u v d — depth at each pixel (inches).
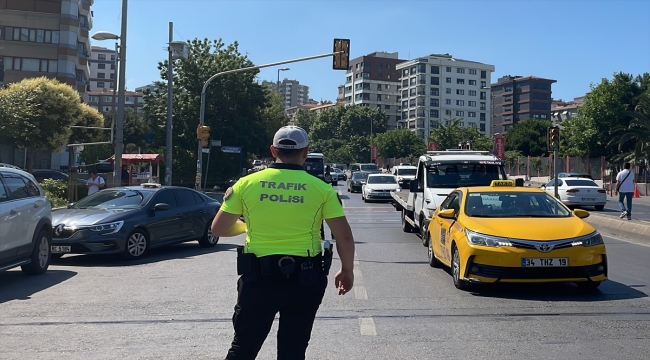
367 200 1322.6
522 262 317.4
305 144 150.5
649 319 277.9
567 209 373.4
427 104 4906.5
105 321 276.8
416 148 3681.1
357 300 320.8
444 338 247.1
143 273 413.7
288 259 139.6
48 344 240.2
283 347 143.3
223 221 146.6
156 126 1745.8
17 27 2217.0
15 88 1472.7
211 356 224.5
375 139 3946.9
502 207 375.2
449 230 375.2
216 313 292.4
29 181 409.4
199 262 466.3
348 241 147.0
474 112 5049.2
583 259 319.3
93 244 448.5
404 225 698.8
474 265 329.1
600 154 2308.1
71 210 490.9
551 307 303.7
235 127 1713.8
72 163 1204.5
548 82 5502.0
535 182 1936.5
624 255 507.8
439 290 349.1
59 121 1493.6
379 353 227.1
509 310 297.0
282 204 142.9
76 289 355.3
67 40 2271.2
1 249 351.3
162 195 522.3
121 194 519.2
